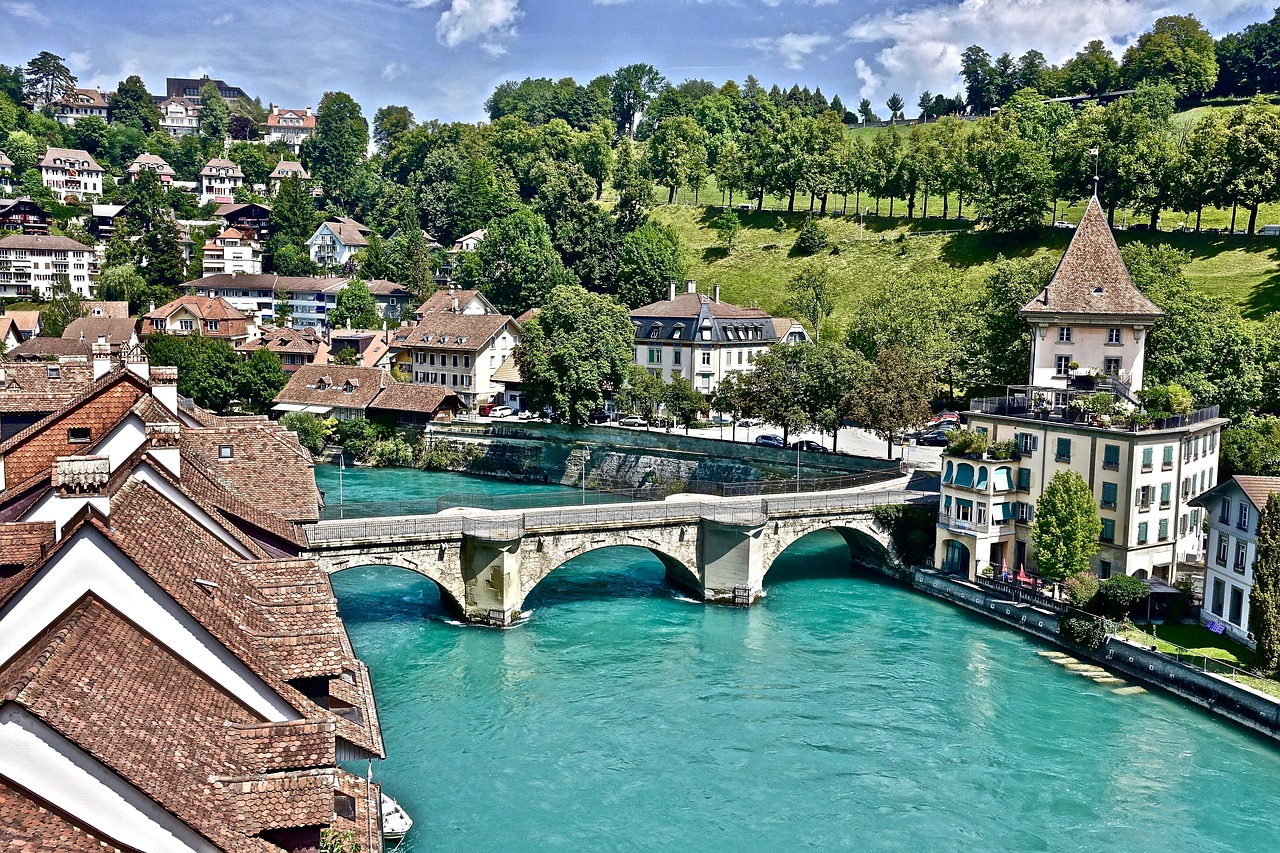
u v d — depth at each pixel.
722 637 69.44
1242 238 142.88
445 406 132.62
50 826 17.95
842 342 132.50
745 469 108.75
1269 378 98.56
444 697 58.12
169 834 18.94
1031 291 107.69
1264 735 54.53
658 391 125.12
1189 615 69.25
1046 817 46.38
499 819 45.12
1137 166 152.75
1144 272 101.19
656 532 76.56
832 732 54.50
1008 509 79.19
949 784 49.19
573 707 57.09
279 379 139.25
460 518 70.94
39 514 35.44
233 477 51.72
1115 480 73.19
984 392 119.25
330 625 30.70
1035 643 68.69
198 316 172.00
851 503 82.69
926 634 70.38
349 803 28.44
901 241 177.25
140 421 39.78
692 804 46.88
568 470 121.81
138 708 21.14
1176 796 48.38
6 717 18.00
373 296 196.50
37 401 50.81
